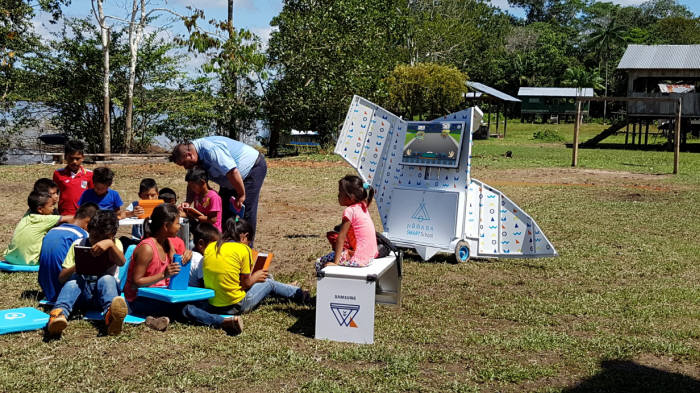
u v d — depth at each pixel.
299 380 4.52
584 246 9.78
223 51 20.55
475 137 52.00
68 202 8.39
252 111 33.16
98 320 5.62
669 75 41.91
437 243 8.69
